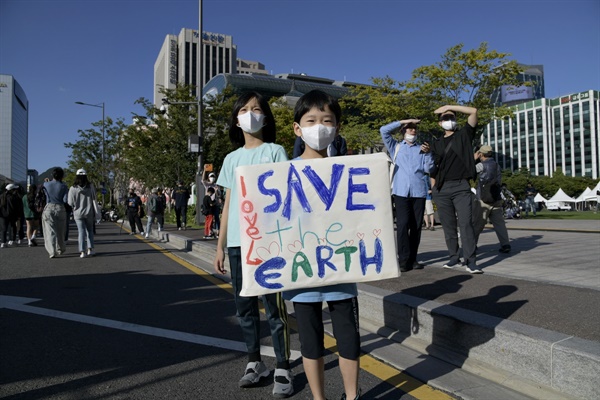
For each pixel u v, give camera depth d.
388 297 4.17
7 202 12.07
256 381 2.99
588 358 2.51
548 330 2.97
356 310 2.51
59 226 9.60
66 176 48.12
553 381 2.70
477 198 7.33
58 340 3.90
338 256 2.40
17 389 2.89
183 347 3.75
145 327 4.30
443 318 3.49
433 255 7.35
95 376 3.12
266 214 2.41
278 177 2.43
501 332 3.04
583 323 3.16
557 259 6.55
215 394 2.86
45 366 3.29
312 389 2.43
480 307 3.72
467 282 4.79
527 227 12.80
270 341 3.98
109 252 10.74
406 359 3.43
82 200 9.62
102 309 5.01
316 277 2.38
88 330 4.20
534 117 136.75
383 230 2.43
